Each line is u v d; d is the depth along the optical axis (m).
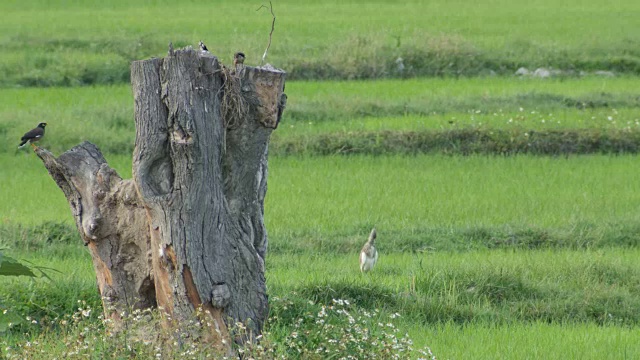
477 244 51.78
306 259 47.91
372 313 37.19
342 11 161.12
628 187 63.78
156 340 27.58
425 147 72.62
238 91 27.98
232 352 27.91
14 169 68.75
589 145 73.25
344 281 40.56
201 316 27.80
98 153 30.88
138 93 27.78
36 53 109.62
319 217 56.22
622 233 53.66
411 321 38.59
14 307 34.81
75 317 30.50
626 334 37.66
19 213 56.25
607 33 128.50
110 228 29.77
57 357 27.12
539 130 73.25
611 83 98.12
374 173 66.56
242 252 28.66
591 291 42.38
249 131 28.50
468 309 40.09
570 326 39.06
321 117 80.69
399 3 176.38
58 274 41.00
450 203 59.31
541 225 54.94
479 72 105.31
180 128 27.31
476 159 70.19
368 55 104.75
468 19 147.12
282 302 35.31
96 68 102.38
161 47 115.19
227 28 133.38
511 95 87.88
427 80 100.38
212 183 27.84
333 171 67.00
